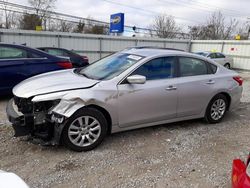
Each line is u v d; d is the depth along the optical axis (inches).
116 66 169.5
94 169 128.4
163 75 173.2
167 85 170.9
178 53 182.9
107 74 163.3
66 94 139.5
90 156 141.3
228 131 189.5
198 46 955.3
